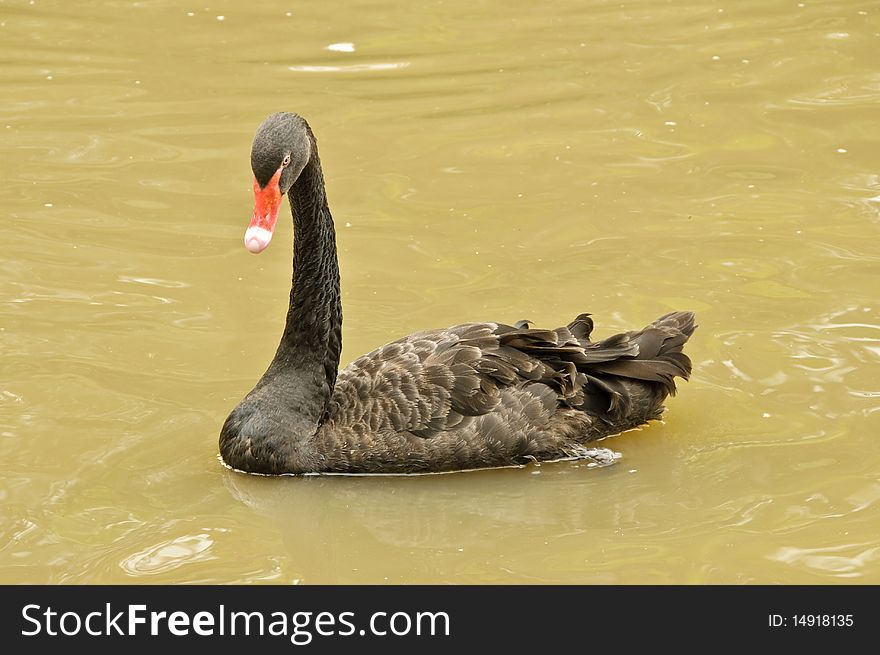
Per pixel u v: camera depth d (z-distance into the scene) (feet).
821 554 29.27
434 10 70.64
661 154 52.95
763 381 37.01
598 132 55.16
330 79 61.16
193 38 66.44
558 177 51.03
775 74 60.59
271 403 33.60
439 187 50.34
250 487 32.91
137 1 71.87
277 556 29.86
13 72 61.77
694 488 32.42
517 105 58.03
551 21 68.80
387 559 29.78
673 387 34.94
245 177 51.24
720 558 29.27
